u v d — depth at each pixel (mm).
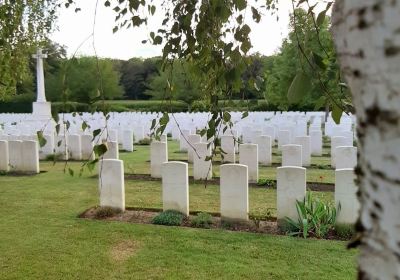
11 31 4539
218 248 5109
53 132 14602
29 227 6023
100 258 4875
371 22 718
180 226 6012
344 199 5570
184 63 3154
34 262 4770
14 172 10391
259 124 16328
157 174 9797
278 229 5762
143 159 12805
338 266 4531
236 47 2490
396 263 741
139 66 54562
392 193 723
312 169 10562
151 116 23672
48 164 11875
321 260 4691
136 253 5012
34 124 16906
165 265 4652
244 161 8984
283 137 13094
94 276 4406
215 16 2602
